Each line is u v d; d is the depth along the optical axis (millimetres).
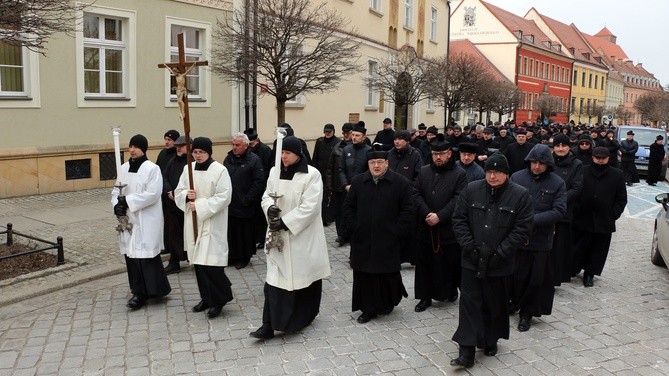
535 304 5871
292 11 11438
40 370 4789
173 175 7539
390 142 12180
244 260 7918
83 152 12742
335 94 20953
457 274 6469
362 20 22188
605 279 7898
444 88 22906
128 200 5988
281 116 12141
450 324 5953
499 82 34375
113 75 13641
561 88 66500
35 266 7238
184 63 5688
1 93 11438
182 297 6609
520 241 4879
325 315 6164
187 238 6004
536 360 5156
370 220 5809
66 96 12430
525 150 11164
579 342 5605
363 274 5898
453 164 6359
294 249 5395
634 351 5422
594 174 7480
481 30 55406
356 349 5289
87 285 6902
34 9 6348
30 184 11891
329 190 9453
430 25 30484
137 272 6156
